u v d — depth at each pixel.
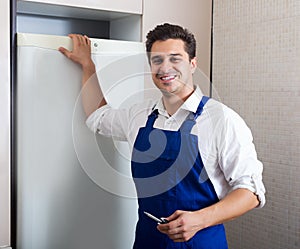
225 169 1.39
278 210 1.94
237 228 2.16
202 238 1.42
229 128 1.37
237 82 2.11
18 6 1.85
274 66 1.93
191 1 2.09
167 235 1.43
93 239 1.65
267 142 1.99
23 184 1.54
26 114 1.53
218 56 2.20
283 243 1.92
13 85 1.56
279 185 1.94
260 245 2.04
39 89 1.54
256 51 2.01
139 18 1.99
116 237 1.68
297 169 1.85
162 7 2.02
